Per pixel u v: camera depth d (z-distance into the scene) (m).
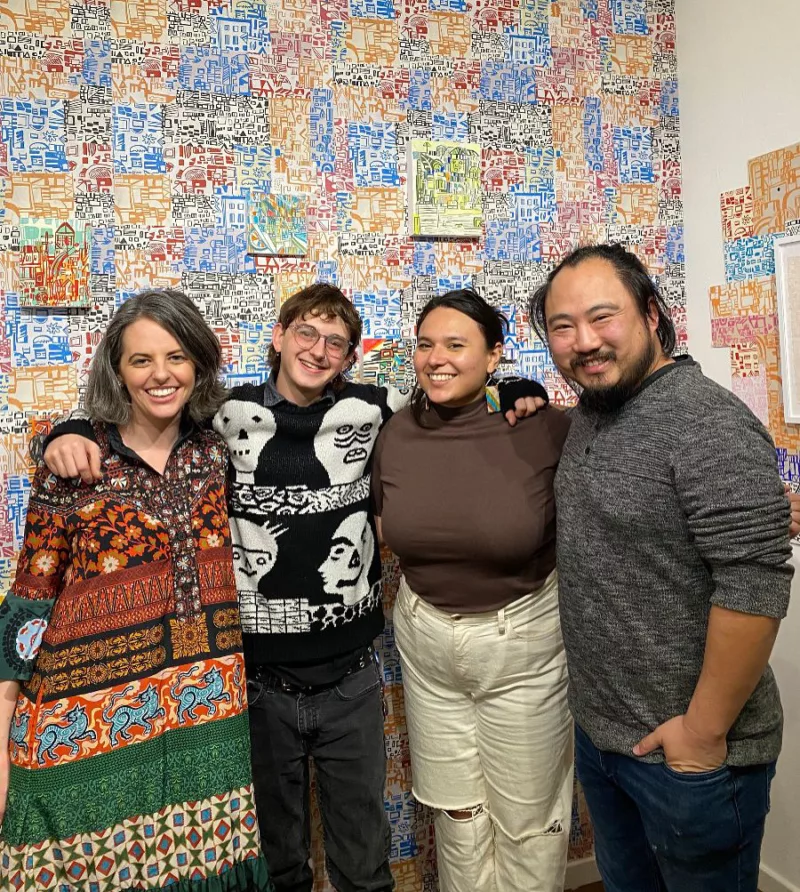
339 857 1.65
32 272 1.67
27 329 1.69
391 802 1.97
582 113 2.13
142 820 1.32
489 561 1.45
